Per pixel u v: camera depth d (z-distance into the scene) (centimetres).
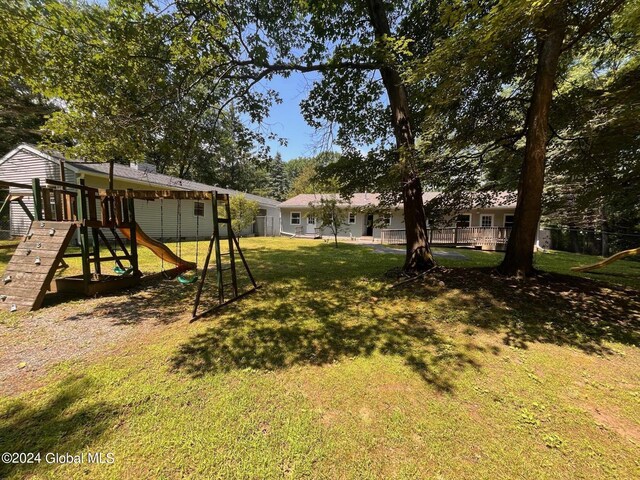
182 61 538
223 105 638
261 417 210
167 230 1484
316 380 260
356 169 726
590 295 448
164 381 254
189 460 173
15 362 283
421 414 216
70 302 475
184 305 468
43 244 477
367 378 264
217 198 462
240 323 392
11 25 388
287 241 1670
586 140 566
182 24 500
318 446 184
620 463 173
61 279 520
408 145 576
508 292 468
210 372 270
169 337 347
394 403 229
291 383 254
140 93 539
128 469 166
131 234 602
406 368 281
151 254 976
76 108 500
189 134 596
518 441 190
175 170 2162
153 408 218
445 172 645
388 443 188
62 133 513
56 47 437
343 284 608
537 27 368
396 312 436
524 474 166
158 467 168
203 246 1316
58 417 207
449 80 438
